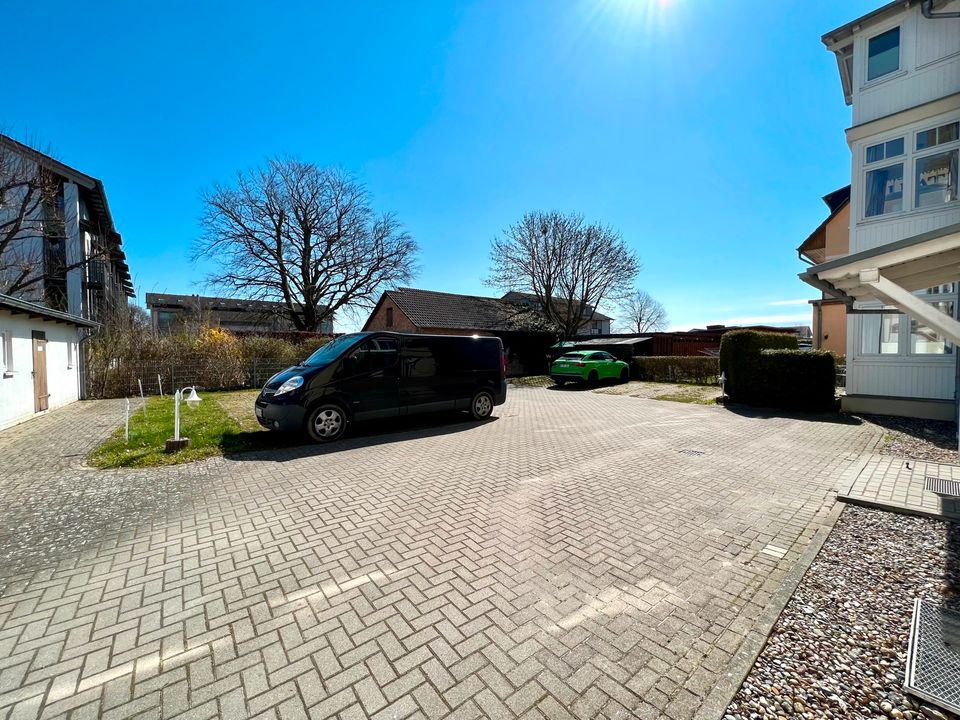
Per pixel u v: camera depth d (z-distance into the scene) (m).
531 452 6.49
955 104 8.29
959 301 8.02
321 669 2.13
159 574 3.03
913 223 8.81
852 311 6.43
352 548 3.41
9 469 5.61
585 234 25.84
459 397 8.79
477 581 2.92
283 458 6.13
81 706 1.91
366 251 27.36
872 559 3.20
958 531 3.64
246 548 3.42
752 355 11.38
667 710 1.88
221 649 2.28
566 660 2.18
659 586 2.86
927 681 2.00
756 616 2.54
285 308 26.98
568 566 3.12
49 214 15.34
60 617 2.55
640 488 4.84
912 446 6.59
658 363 18.42
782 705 1.90
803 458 6.07
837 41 9.93
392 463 5.87
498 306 31.00
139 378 14.62
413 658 2.20
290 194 25.69
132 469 5.60
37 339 10.01
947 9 8.49
